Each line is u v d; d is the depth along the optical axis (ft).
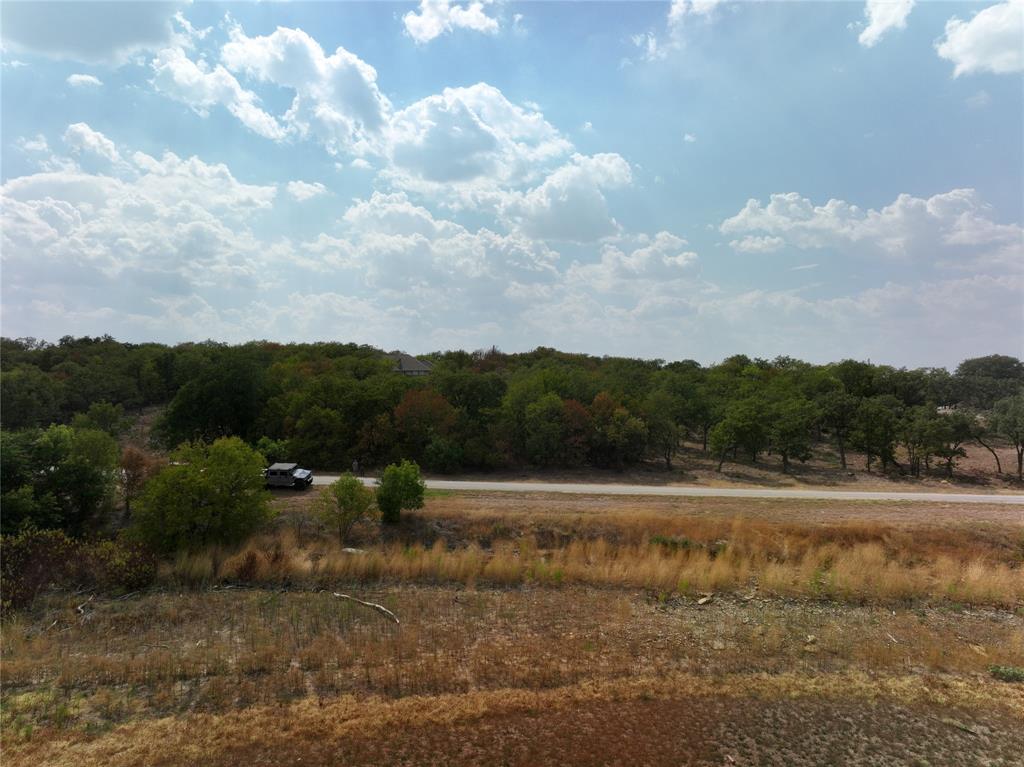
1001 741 39.32
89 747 35.47
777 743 38.06
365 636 53.31
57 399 206.28
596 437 166.30
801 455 175.63
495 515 99.09
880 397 208.85
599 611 62.03
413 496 95.09
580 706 41.39
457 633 54.65
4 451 88.12
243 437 170.60
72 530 91.40
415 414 162.81
